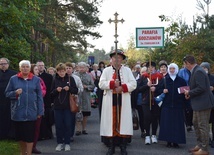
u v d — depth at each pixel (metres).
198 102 8.84
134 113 9.87
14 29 14.07
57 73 9.66
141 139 10.98
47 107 10.70
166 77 10.09
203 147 8.93
